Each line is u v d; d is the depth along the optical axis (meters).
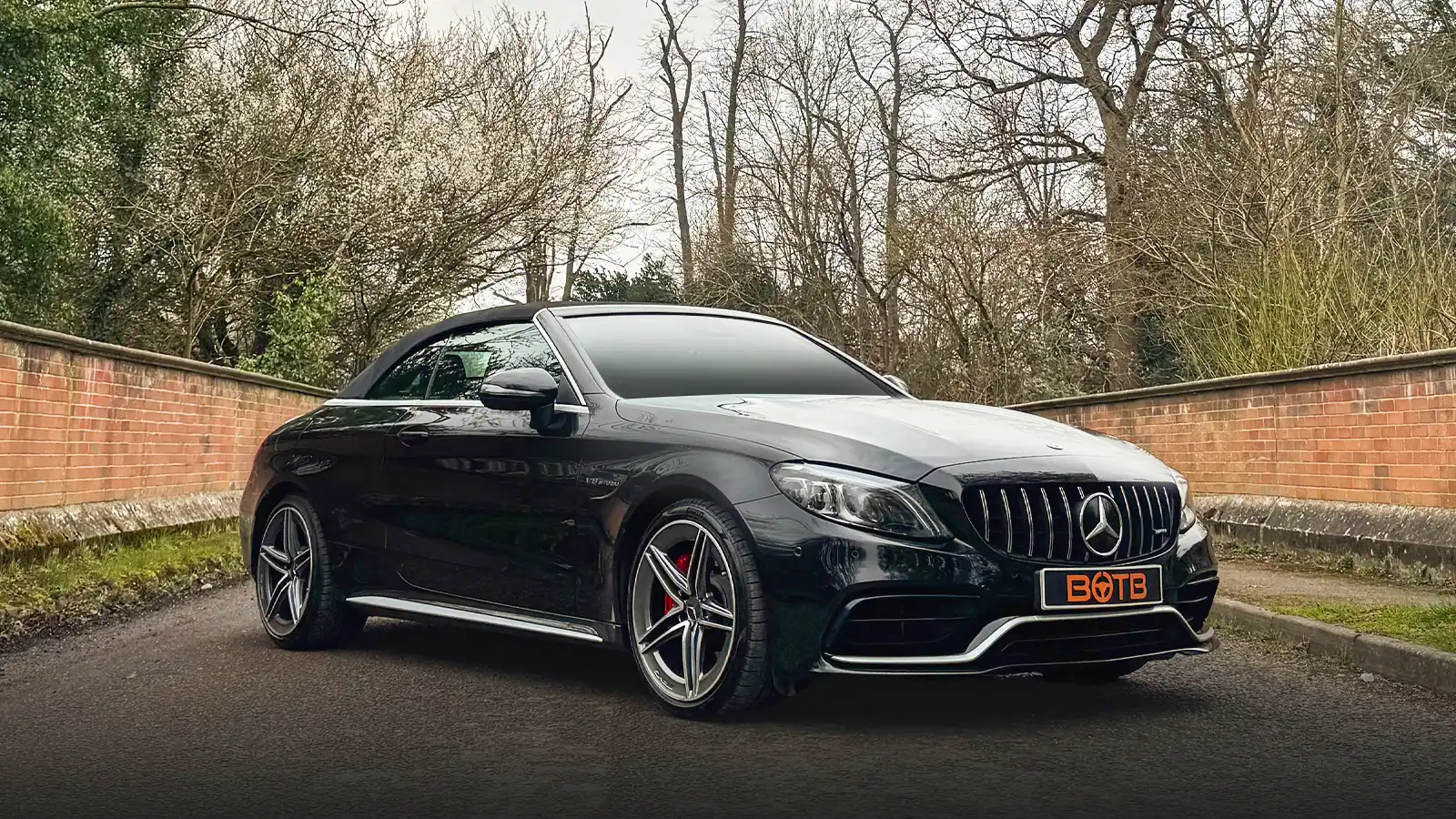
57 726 4.68
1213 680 5.58
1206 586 4.91
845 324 27.61
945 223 22.84
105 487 9.98
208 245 21.27
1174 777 3.95
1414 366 8.47
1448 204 13.38
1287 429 9.94
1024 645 4.49
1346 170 13.72
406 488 5.95
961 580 4.37
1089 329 22.02
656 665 4.86
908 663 4.36
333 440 6.42
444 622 5.74
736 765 4.08
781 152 29.44
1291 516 9.70
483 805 3.65
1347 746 4.35
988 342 21.98
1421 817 3.53
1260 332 12.52
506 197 24.91
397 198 23.52
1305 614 6.68
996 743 4.38
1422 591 7.66
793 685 4.50
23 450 8.65
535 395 5.25
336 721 4.74
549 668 5.83
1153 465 4.94
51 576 8.02
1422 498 8.41
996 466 4.52
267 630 6.57
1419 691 5.33
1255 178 14.23
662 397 5.27
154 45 20.47
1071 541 4.54
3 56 17.44
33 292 17.73
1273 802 3.67
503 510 5.45
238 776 3.97
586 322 5.78
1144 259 19.89
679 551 4.86
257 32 22.22
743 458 4.63
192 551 9.93
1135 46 26.55
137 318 22.47
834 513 4.42
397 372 6.46
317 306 22.05
